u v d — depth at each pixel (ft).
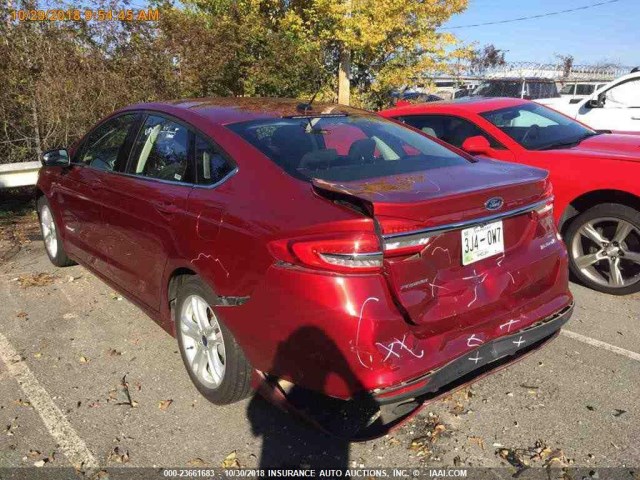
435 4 47.60
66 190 15.34
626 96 26.18
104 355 12.35
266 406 10.47
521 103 19.75
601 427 9.75
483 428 9.78
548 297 10.17
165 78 31.09
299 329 8.12
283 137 10.50
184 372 11.66
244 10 42.06
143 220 11.52
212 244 9.47
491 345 8.98
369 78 54.29
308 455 9.18
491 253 9.25
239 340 9.07
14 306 14.98
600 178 15.08
